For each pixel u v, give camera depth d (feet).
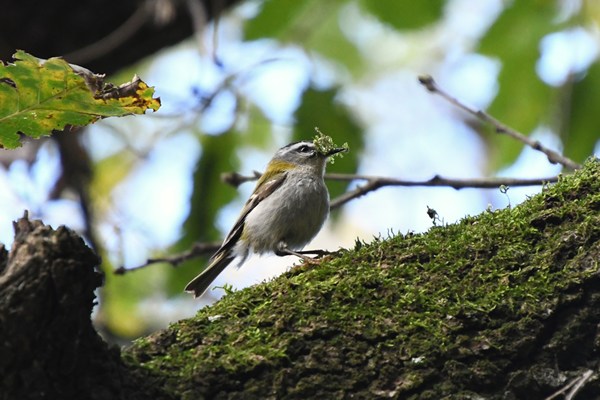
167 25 43.75
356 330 20.99
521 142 37.17
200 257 42.98
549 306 21.15
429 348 20.66
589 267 21.66
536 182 34.96
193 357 20.52
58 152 48.60
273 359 20.39
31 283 17.19
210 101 41.60
